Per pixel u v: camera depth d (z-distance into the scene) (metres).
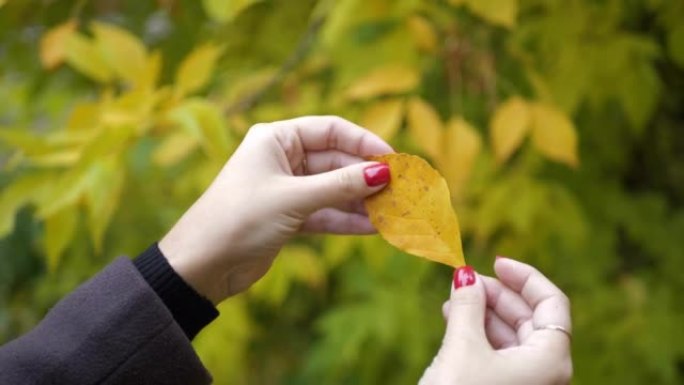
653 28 1.44
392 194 0.91
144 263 0.91
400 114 1.11
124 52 1.09
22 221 1.97
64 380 0.86
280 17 1.38
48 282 1.80
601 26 1.30
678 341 1.40
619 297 1.47
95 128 1.06
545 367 0.85
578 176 1.50
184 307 0.91
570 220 1.36
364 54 1.25
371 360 1.54
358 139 0.95
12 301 2.10
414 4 1.18
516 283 0.90
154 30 1.42
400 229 0.91
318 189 0.91
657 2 1.33
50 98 1.49
